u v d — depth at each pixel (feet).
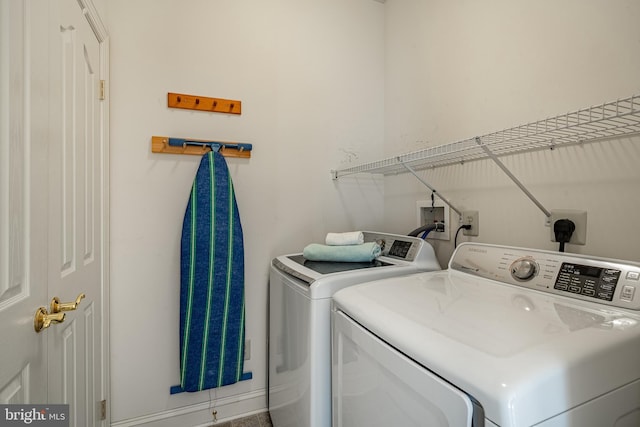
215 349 5.11
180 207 5.26
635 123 2.87
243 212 5.71
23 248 2.31
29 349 2.36
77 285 3.50
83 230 3.70
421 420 1.96
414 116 5.93
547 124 3.32
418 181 5.81
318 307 3.54
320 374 3.52
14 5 2.20
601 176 3.16
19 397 2.21
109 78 4.76
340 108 6.53
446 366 1.80
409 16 6.09
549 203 3.62
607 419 1.81
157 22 5.12
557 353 1.76
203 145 5.29
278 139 5.98
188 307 5.01
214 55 5.49
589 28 3.23
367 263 4.66
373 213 6.81
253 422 5.48
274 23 5.96
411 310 2.52
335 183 6.48
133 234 4.97
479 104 4.54
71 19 3.33
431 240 5.50
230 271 5.24
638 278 2.43
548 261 3.07
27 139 2.37
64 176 3.14
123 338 4.90
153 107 5.09
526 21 3.87
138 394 4.99
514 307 2.55
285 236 6.04
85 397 3.80
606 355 1.84
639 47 2.86
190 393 5.31
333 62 6.48
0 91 2.05
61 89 3.06
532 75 3.79
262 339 5.82
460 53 4.88
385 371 2.32
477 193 4.58
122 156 4.90
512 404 1.49
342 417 3.07
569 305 2.57
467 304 2.64
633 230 2.93
